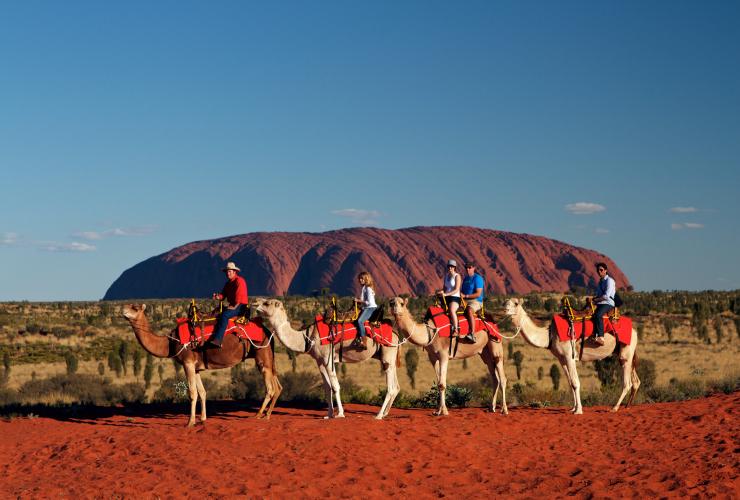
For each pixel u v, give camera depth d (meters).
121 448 14.42
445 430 15.08
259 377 27.19
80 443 15.22
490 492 11.27
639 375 35.84
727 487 10.62
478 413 17.78
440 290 17.67
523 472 12.30
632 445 13.84
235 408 21.72
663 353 67.50
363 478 11.92
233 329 16.72
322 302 148.38
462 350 17.55
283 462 12.80
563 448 13.92
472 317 17.38
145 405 22.89
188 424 16.33
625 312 125.75
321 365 17.22
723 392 23.98
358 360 17.28
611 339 17.80
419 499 11.01
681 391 24.48
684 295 173.75
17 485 12.69
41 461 14.34
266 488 11.48
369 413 20.52
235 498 11.02
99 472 12.91
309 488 11.44
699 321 90.38
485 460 13.06
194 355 16.56
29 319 104.25
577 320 17.59
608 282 17.78
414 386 45.66
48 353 68.38
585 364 58.22
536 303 138.25
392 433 14.61
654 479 11.47
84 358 65.75
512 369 56.66
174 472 12.45
